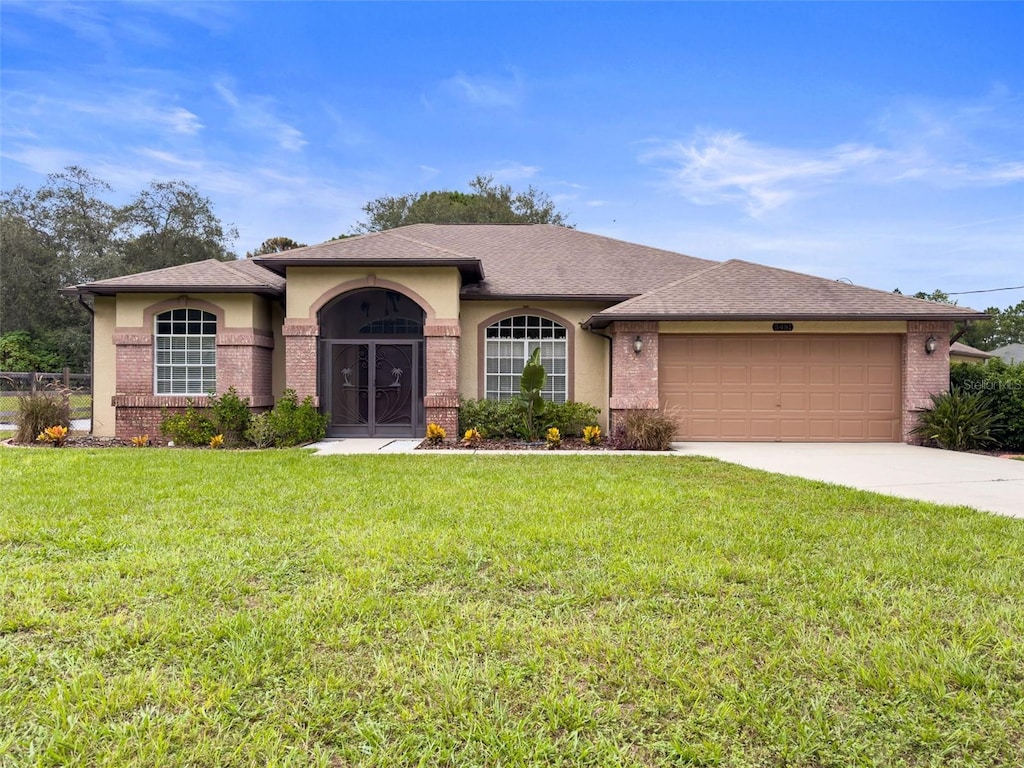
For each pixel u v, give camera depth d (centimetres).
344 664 328
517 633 363
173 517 630
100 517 631
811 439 1488
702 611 396
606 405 1625
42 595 416
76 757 250
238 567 473
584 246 1988
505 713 285
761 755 256
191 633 361
